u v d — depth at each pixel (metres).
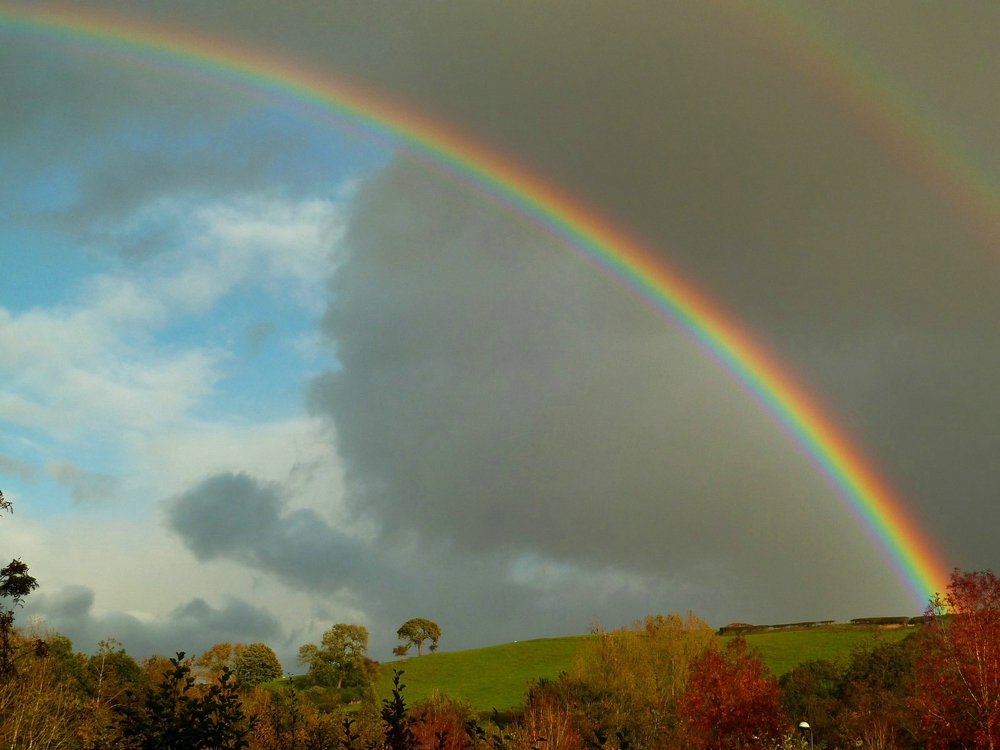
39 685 29.94
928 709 42.78
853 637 107.69
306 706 32.00
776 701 54.09
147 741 11.66
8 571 29.05
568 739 43.06
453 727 23.67
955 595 43.50
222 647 102.19
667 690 71.50
